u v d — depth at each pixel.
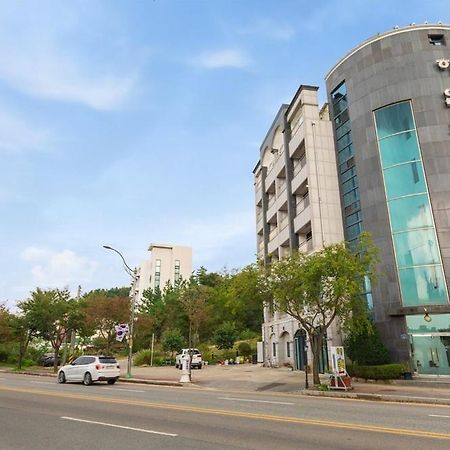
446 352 23.38
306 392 19.42
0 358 54.06
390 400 16.86
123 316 39.50
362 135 28.59
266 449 7.39
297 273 21.14
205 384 24.89
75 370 24.36
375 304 25.81
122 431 9.15
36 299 40.84
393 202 26.52
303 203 33.75
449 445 7.70
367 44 29.48
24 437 8.61
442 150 26.06
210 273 83.19
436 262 24.67
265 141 45.75
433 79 27.22
